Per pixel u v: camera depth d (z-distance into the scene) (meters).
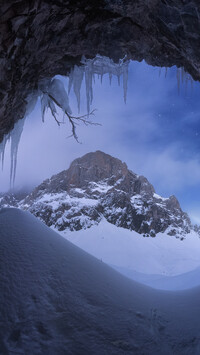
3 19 5.34
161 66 9.87
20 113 9.99
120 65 11.44
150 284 22.22
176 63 9.36
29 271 6.29
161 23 7.33
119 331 5.36
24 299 5.45
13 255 6.67
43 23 6.66
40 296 5.66
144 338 5.30
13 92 8.02
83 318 5.46
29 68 8.09
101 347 4.78
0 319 4.85
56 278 6.42
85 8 7.08
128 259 93.06
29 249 7.18
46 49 8.04
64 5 6.52
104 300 6.42
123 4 7.11
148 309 6.78
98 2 7.00
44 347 4.47
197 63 8.03
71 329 5.05
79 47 8.84
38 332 4.75
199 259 99.44
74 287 6.42
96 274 7.77
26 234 7.94
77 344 4.72
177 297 8.86
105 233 111.94
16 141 11.72
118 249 101.12
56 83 10.59
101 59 10.98
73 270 7.17
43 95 11.22
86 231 113.31
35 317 5.08
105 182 146.62
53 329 4.92
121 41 8.83
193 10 6.09
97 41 8.68
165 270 82.44
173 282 20.50
